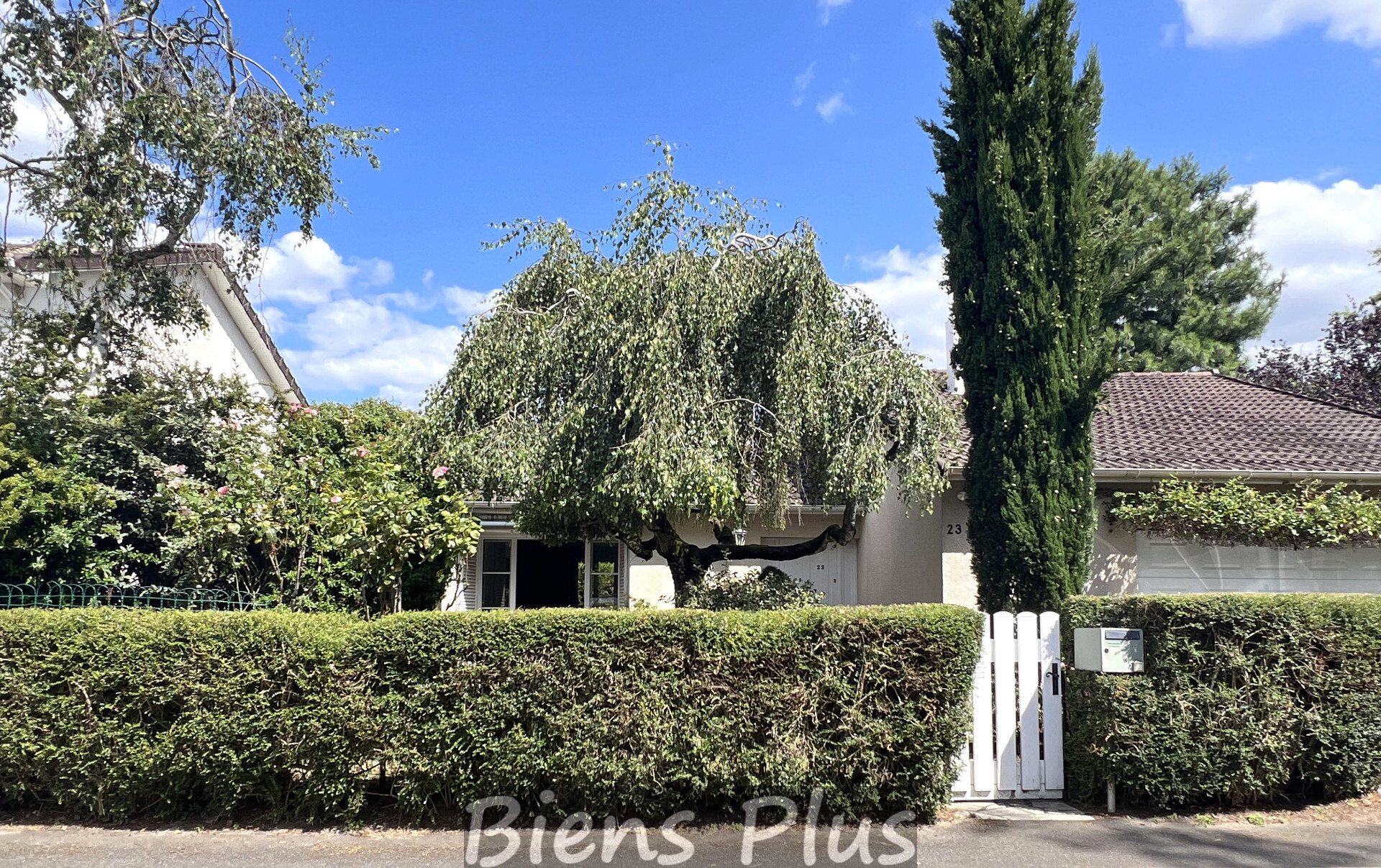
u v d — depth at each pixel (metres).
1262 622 5.89
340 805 5.56
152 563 9.79
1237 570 10.59
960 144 9.35
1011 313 8.78
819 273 7.60
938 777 5.65
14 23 9.32
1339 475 10.34
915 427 7.75
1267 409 13.25
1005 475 8.65
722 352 7.66
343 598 8.81
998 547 8.70
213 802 5.53
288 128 10.69
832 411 7.50
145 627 5.47
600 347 7.33
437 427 7.79
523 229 8.36
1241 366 24.48
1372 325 21.02
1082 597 6.39
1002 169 8.84
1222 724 5.81
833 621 5.60
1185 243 24.89
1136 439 11.70
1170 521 10.09
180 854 5.06
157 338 13.17
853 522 8.63
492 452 7.32
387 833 5.39
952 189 9.43
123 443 9.93
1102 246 9.28
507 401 7.64
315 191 10.84
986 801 6.17
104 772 5.45
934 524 11.07
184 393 10.89
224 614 5.62
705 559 8.95
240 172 10.23
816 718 5.56
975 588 10.55
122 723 5.45
